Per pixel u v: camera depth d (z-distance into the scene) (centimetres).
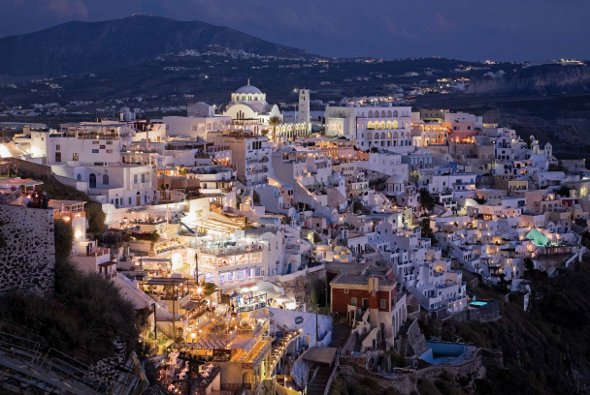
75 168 18962
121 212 17438
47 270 10075
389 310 16662
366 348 16012
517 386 18525
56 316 9538
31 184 14300
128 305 11000
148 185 19600
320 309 17275
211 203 19700
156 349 11388
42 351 8975
